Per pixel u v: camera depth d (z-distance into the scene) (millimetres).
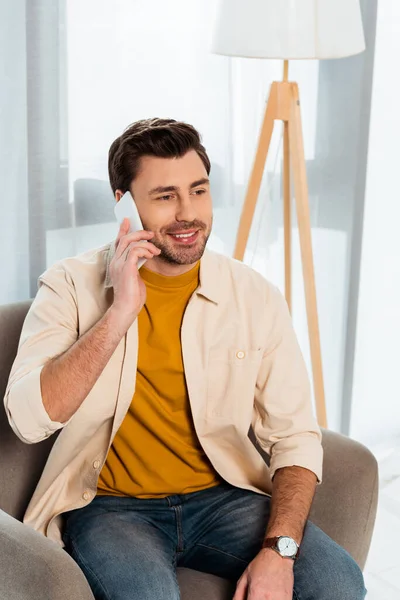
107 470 1935
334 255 3162
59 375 1732
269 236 3033
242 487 1959
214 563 1874
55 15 2377
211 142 2775
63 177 2486
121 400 1864
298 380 1971
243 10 2266
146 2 2531
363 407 3355
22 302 2076
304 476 1865
